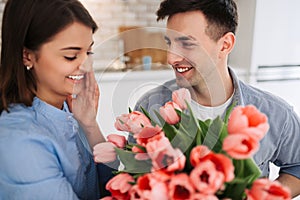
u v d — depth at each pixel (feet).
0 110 2.54
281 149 3.49
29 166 2.22
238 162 1.75
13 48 2.40
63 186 2.31
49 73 2.39
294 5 8.84
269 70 9.15
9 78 2.52
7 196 2.25
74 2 2.30
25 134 2.28
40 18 2.26
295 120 3.46
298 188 3.40
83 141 2.16
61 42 2.26
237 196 1.73
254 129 1.68
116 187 1.80
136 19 9.18
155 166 1.71
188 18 3.06
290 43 9.11
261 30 8.75
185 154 1.79
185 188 1.64
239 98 3.37
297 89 9.55
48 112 2.55
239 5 9.11
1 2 7.86
